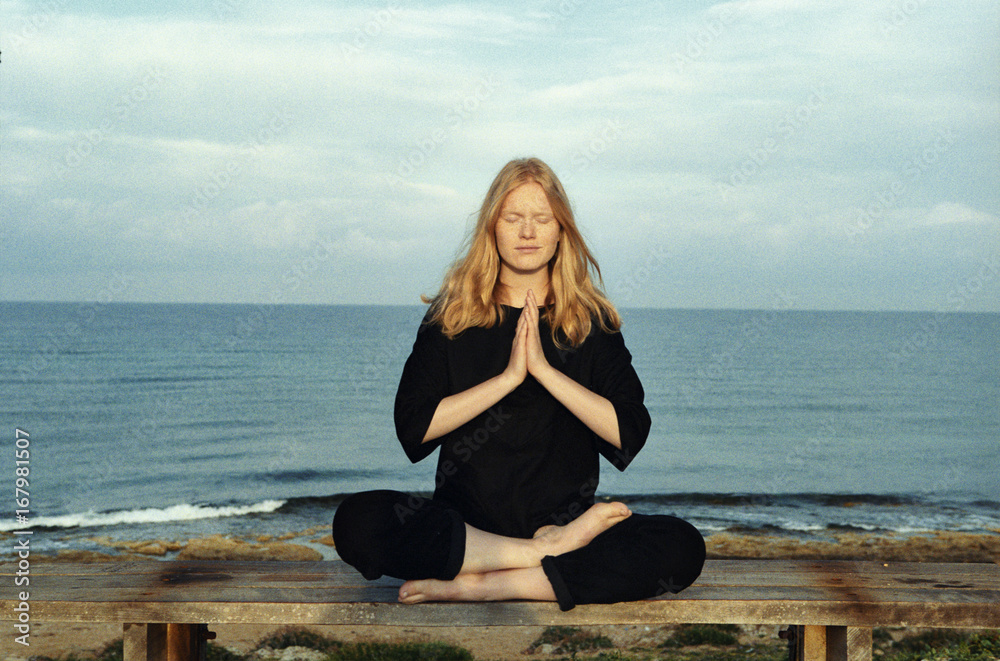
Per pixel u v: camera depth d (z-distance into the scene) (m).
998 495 19.30
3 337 59.78
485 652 7.22
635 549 2.46
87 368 42.34
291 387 38.31
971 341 67.94
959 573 2.95
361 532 2.56
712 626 7.73
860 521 15.56
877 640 6.56
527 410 2.80
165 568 3.04
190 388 37.00
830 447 27.47
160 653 2.79
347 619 2.48
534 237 2.78
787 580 2.80
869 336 69.31
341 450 25.20
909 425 31.94
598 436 2.79
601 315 2.98
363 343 57.03
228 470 22.02
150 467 22.22
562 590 2.40
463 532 2.49
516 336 2.67
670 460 24.89
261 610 2.48
